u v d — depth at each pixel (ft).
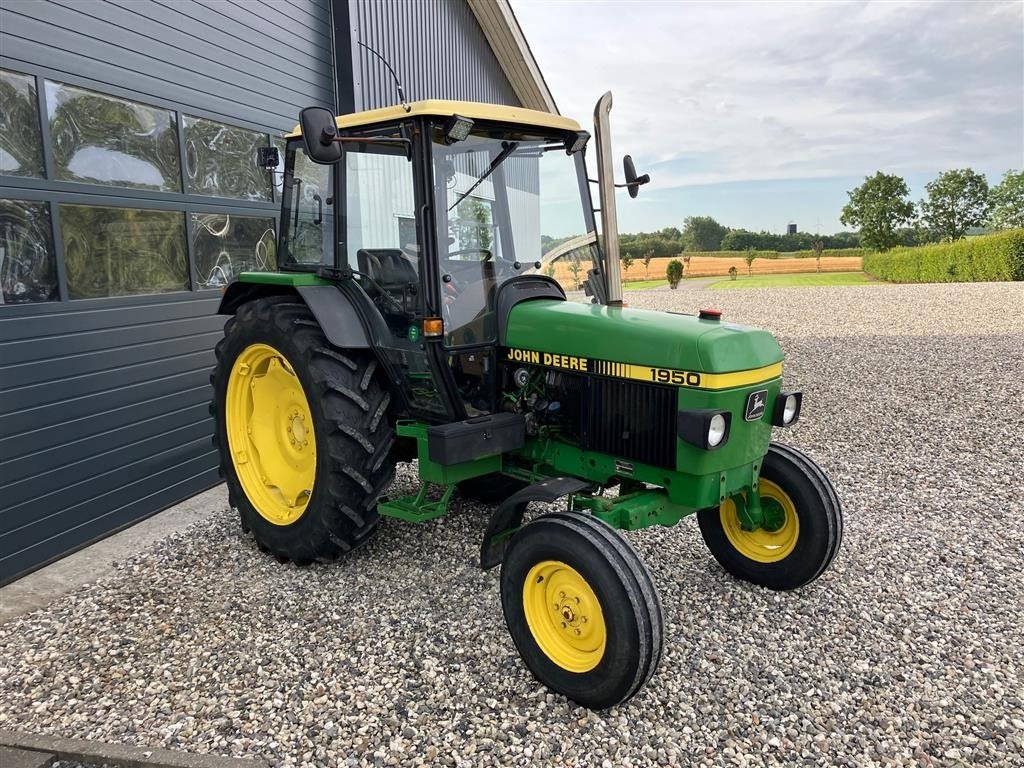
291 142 13.42
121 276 14.61
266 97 19.04
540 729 8.08
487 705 8.48
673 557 12.66
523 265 11.57
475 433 10.28
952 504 15.02
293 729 8.04
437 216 10.42
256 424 13.33
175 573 12.23
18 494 12.51
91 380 13.88
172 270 15.97
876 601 10.99
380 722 8.16
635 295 72.90
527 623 8.91
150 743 7.85
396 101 26.07
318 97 21.52
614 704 8.20
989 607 10.77
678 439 9.29
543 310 10.80
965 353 33.55
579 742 7.85
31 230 12.64
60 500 13.30
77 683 9.01
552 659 8.66
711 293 73.87
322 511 11.54
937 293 64.08
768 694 8.70
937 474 17.04
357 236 11.75
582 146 12.22
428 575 11.94
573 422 10.52
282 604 11.01
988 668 9.20
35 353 12.73
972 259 84.74
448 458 9.98
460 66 32.63
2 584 12.14
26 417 12.62
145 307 15.11
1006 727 8.06
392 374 11.75
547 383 10.71
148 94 15.07
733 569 11.76
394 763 7.50
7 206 12.19
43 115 12.68
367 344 11.73
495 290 11.16
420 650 9.64
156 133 15.37
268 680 9.00
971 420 21.83
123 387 14.65
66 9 13.12
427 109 10.03
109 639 10.05
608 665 8.03
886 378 28.30
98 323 13.97
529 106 42.83
